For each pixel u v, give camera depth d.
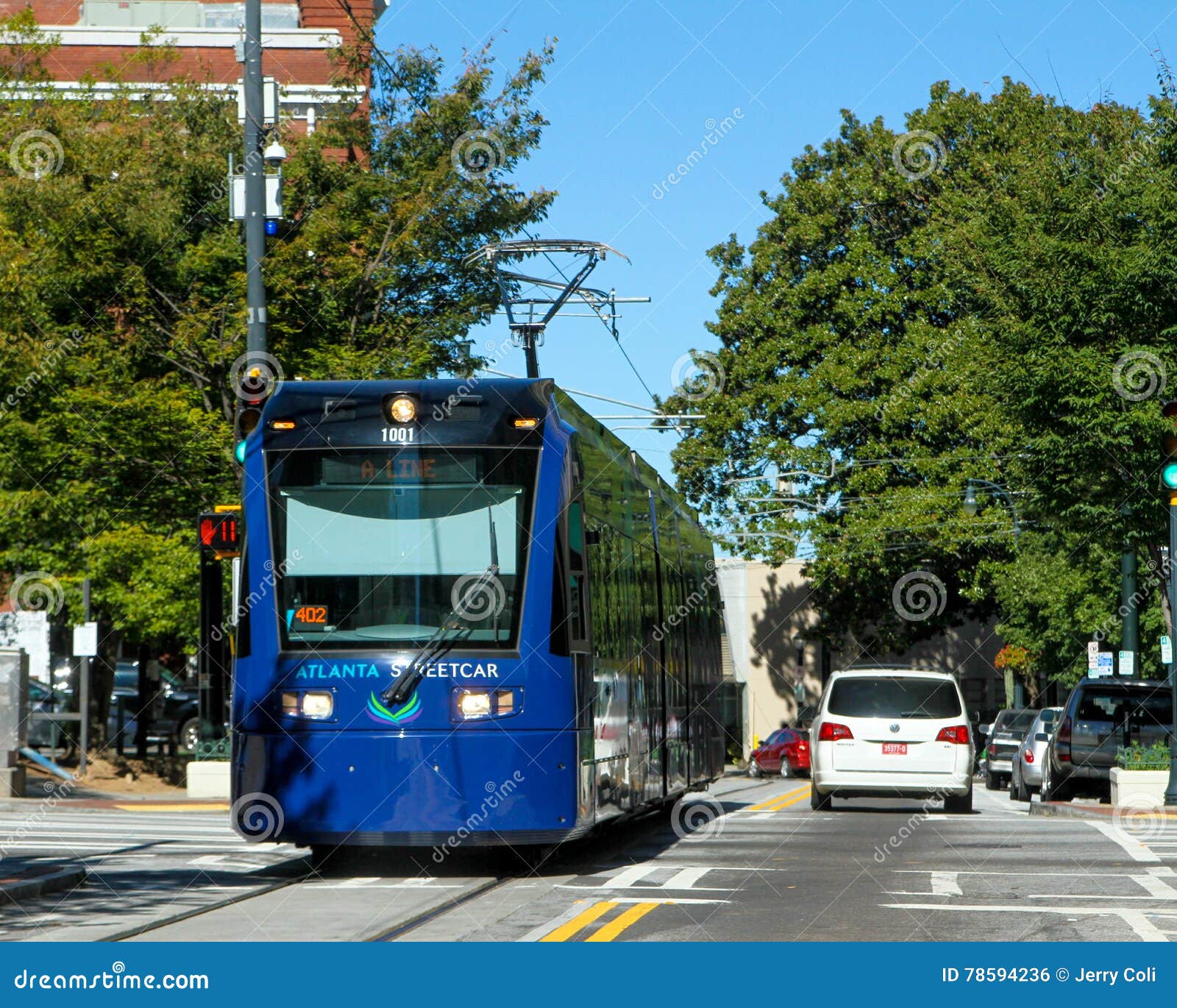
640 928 13.71
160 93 46.06
